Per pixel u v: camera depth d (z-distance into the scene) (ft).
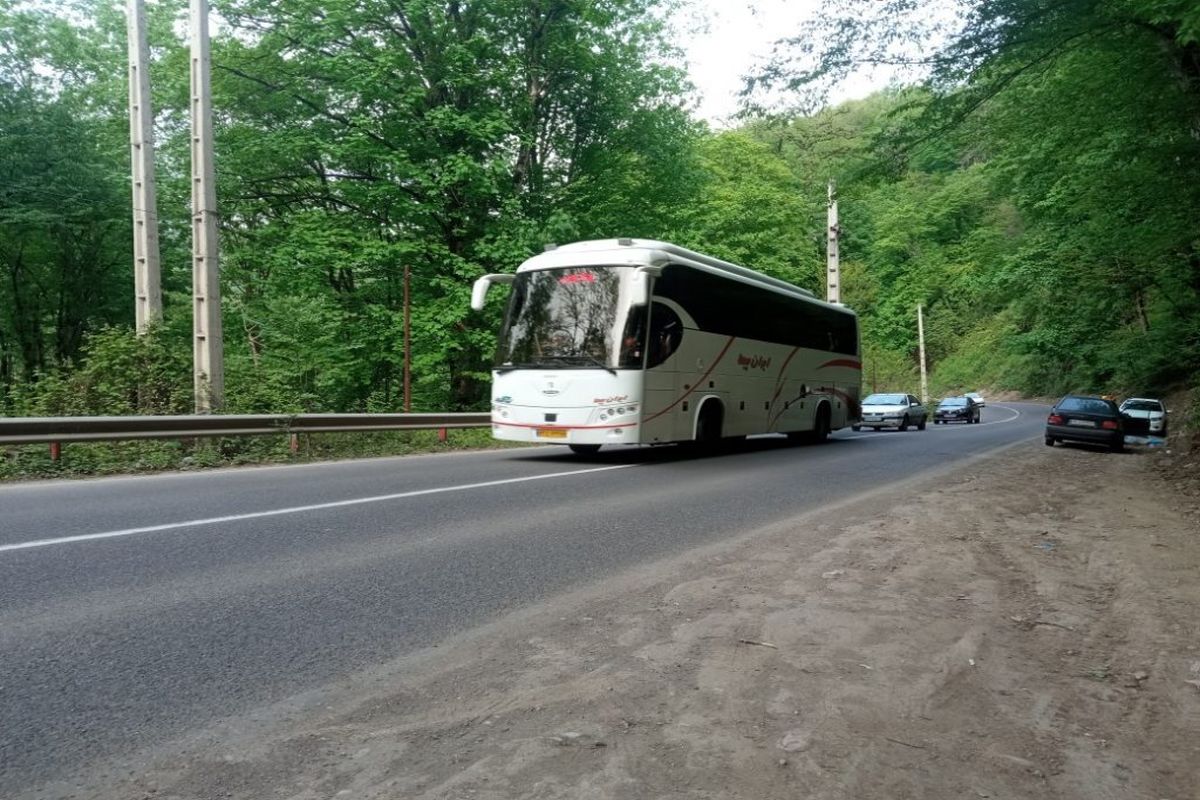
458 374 78.95
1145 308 127.24
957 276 195.83
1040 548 22.08
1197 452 49.01
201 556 20.12
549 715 10.77
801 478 39.29
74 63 88.53
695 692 11.50
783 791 8.79
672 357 47.26
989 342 244.63
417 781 9.00
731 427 54.08
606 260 45.85
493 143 71.00
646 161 86.48
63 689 11.78
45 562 19.33
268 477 36.73
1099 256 83.56
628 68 83.20
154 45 75.36
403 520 25.38
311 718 10.84
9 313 90.48
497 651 13.55
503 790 8.75
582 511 27.91
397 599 16.66
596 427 44.21
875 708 11.00
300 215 72.23
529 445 61.52
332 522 24.80
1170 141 44.45
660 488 34.50
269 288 75.92
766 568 19.33
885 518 26.43
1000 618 15.43
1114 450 65.82
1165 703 11.50
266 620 15.16
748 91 38.83
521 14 76.84
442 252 71.77
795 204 121.70
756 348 57.67
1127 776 9.43
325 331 76.38
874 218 212.84
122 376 47.65
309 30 69.62
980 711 11.08
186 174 78.07
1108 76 41.14
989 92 39.22
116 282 89.25
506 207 72.18
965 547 21.83
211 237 48.06
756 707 10.98
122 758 9.68
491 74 72.02
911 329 223.30
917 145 41.73
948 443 70.69
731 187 119.14
